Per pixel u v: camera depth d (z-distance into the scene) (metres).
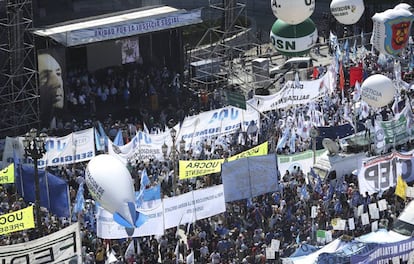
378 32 102.31
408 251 62.62
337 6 108.00
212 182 77.44
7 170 71.06
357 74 99.31
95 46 103.06
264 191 71.88
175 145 79.38
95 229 69.81
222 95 100.50
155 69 107.12
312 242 66.88
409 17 101.94
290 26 94.38
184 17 106.06
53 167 79.69
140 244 68.06
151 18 104.06
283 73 109.56
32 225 62.94
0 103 94.88
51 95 97.62
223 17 111.12
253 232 70.94
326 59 118.06
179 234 69.44
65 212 69.62
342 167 78.56
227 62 110.19
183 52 108.81
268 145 83.38
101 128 80.75
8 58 94.25
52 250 58.31
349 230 69.19
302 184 75.62
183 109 100.75
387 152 83.00
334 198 74.62
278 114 90.56
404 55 109.44
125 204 63.19
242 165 70.75
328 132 84.88
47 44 97.44
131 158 78.81
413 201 66.75
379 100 86.06
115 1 106.94
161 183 76.94
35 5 100.44
